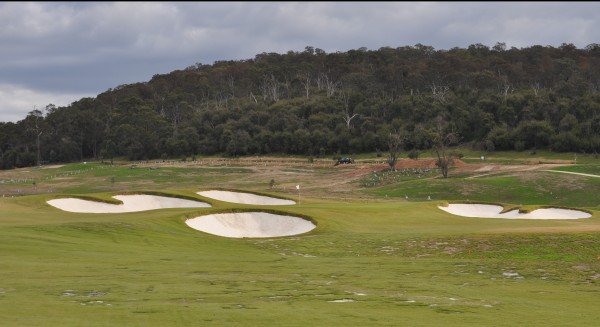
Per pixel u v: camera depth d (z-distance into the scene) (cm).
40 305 1741
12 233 3278
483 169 11706
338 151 16162
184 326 1552
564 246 3428
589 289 2333
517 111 16475
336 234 4109
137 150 18175
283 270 2708
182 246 3481
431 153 14638
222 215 4644
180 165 15188
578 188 8894
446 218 5203
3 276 2212
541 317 1789
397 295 2112
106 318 1608
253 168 14100
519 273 2705
